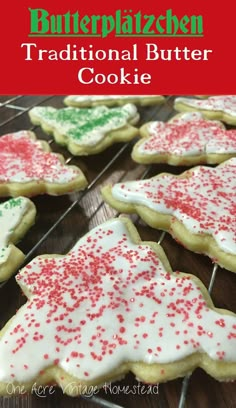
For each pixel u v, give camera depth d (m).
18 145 0.20
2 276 0.14
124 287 0.13
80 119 0.21
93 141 0.19
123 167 0.19
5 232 0.15
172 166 0.19
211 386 0.11
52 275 0.13
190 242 0.14
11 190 0.17
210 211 0.15
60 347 0.12
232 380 0.11
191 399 0.11
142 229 0.16
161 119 0.23
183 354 0.11
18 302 0.14
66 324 0.12
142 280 0.13
